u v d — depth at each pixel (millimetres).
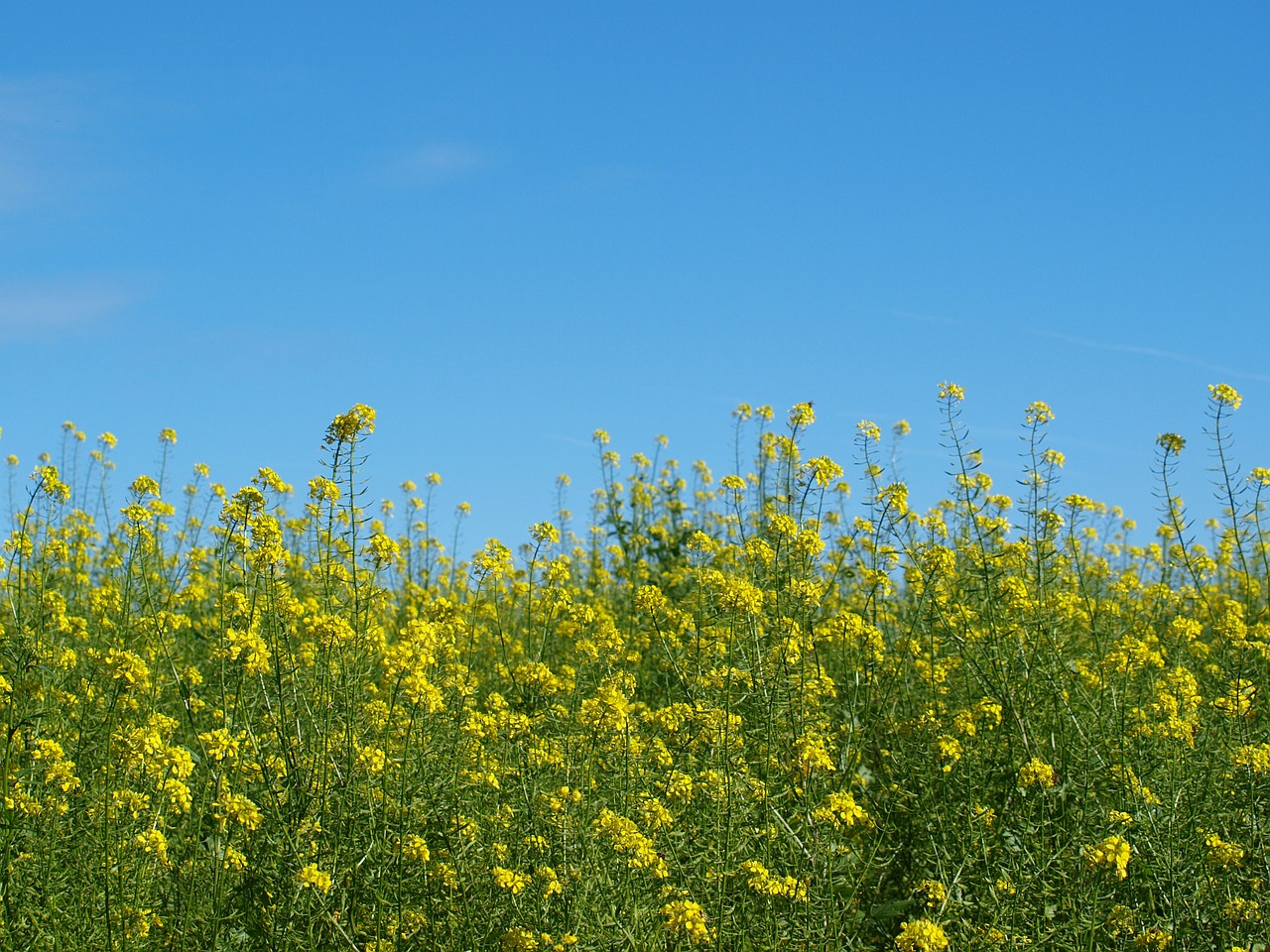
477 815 2344
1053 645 2629
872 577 2730
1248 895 2277
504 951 2197
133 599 2869
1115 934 2244
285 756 2375
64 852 2256
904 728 2551
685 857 2318
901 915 2311
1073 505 2959
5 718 2412
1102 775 2449
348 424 2441
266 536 2529
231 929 2227
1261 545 3053
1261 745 2451
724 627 2564
